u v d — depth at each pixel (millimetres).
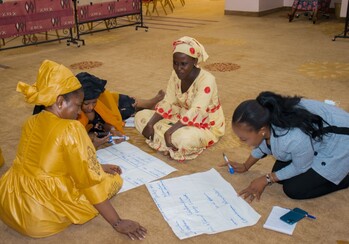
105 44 6480
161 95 3291
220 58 5254
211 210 1979
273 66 4777
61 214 1844
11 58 5758
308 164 1931
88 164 1704
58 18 6246
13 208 1823
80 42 6707
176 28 7777
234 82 4191
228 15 9242
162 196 2102
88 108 2438
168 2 10195
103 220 1979
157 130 2639
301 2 7840
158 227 1899
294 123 1763
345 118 1920
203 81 2494
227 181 2291
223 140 2832
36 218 1800
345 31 6191
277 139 1825
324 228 1862
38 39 7148
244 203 2031
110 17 7203
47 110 1780
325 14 8375
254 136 1784
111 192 1991
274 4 9414
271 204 2061
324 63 4832
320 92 3789
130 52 5801
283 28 7395
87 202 1902
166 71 4707
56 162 1766
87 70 4891
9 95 4031
